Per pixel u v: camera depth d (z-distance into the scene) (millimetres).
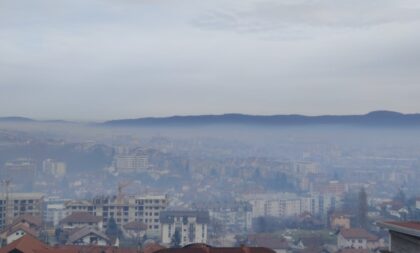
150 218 113312
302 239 107062
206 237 112312
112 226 106188
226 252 23047
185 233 110688
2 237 77188
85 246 60969
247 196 182750
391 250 18875
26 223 90812
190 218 112375
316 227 127188
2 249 43562
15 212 111062
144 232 107938
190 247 23125
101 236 89875
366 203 142875
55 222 105375
